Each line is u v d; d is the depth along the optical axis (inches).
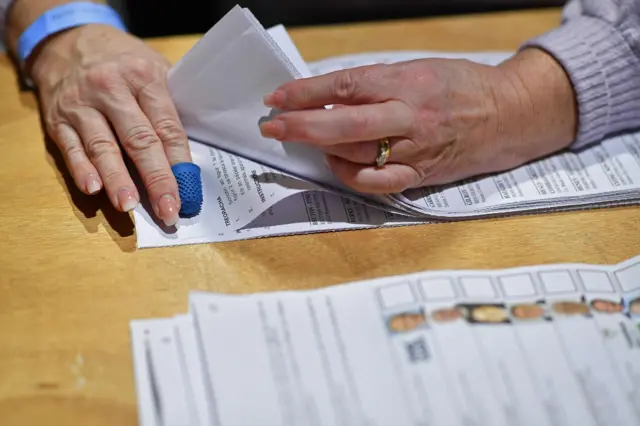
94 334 32.8
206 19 48.8
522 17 42.4
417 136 34.7
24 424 31.6
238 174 36.0
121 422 31.7
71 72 36.8
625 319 33.6
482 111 35.7
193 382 32.2
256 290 33.7
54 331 32.8
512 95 36.2
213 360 32.4
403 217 35.4
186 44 39.9
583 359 32.9
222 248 34.4
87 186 35.0
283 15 46.9
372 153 34.5
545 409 32.2
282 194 35.6
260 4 46.7
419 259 34.5
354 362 32.5
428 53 40.1
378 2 46.6
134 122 35.5
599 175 36.9
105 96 35.9
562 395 32.4
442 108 35.0
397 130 34.3
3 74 38.9
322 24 47.1
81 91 36.2
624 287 34.2
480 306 33.6
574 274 34.4
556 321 33.5
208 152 36.6
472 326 33.2
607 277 34.4
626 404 32.4
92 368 32.3
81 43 37.3
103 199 35.3
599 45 37.0
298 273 34.0
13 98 38.1
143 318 33.1
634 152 37.6
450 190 36.2
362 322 33.1
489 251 34.8
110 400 31.9
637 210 36.2
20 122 37.3
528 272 34.3
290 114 33.9
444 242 34.9
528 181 36.6
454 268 34.4
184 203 34.9
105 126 35.8
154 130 35.8
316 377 32.3
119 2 47.4
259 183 35.8
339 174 35.0
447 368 32.6
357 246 34.7
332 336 32.9
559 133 37.1
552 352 33.0
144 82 36.3
